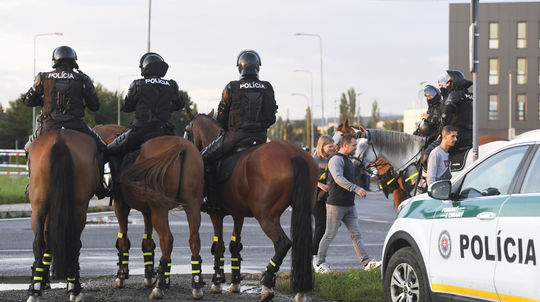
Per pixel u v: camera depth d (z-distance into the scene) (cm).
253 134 890
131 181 838
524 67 6875
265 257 1337
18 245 1512
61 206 760
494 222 605
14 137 9131
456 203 668
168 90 943
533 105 6844
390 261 744
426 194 738
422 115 1165
